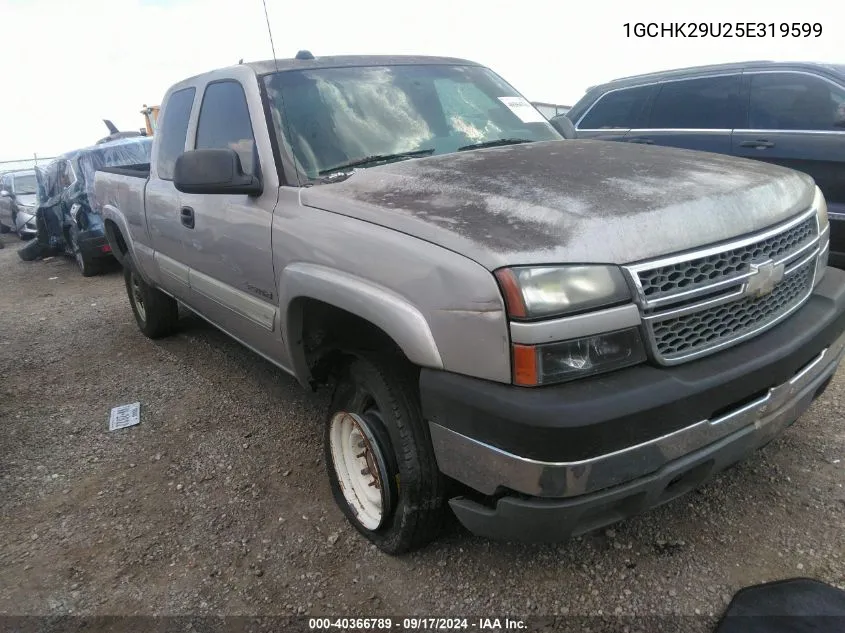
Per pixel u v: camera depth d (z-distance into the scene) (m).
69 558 2.83
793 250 2.34
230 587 2.58
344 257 2.41
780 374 2.16
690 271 2.02
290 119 3.07
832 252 5.17
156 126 4.48
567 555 2.57
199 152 2.94
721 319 2.08
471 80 3.73
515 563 2.55
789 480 2.85
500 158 2.79
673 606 2.27
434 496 2.38
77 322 6.66
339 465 2.87
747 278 2.10
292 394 4.29
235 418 4.00
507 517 2.02
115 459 3.64
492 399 1.89
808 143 5.20
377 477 2.53
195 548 2.82
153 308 5.35
